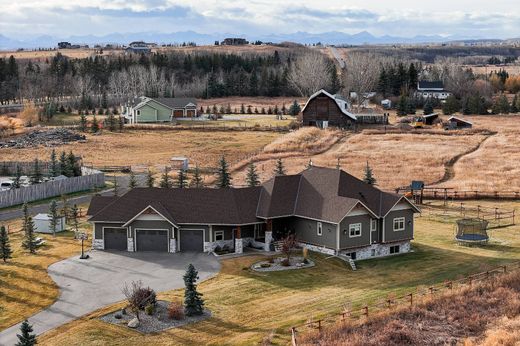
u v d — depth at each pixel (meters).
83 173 96.94
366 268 51.44
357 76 197.75
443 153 111.94
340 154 111.62
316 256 53.56
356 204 53.22
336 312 39.75
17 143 125.12
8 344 36.69
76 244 58.88
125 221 55.72
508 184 88.88
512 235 62.97
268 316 39.59
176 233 55.38
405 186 88.56
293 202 57.22
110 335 37.12
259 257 53.53
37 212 74.31
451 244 59.66
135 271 49.84
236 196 56.78
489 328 37.88
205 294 44.12
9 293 45.34
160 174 97.56
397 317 39.38
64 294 44.81
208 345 35.38
